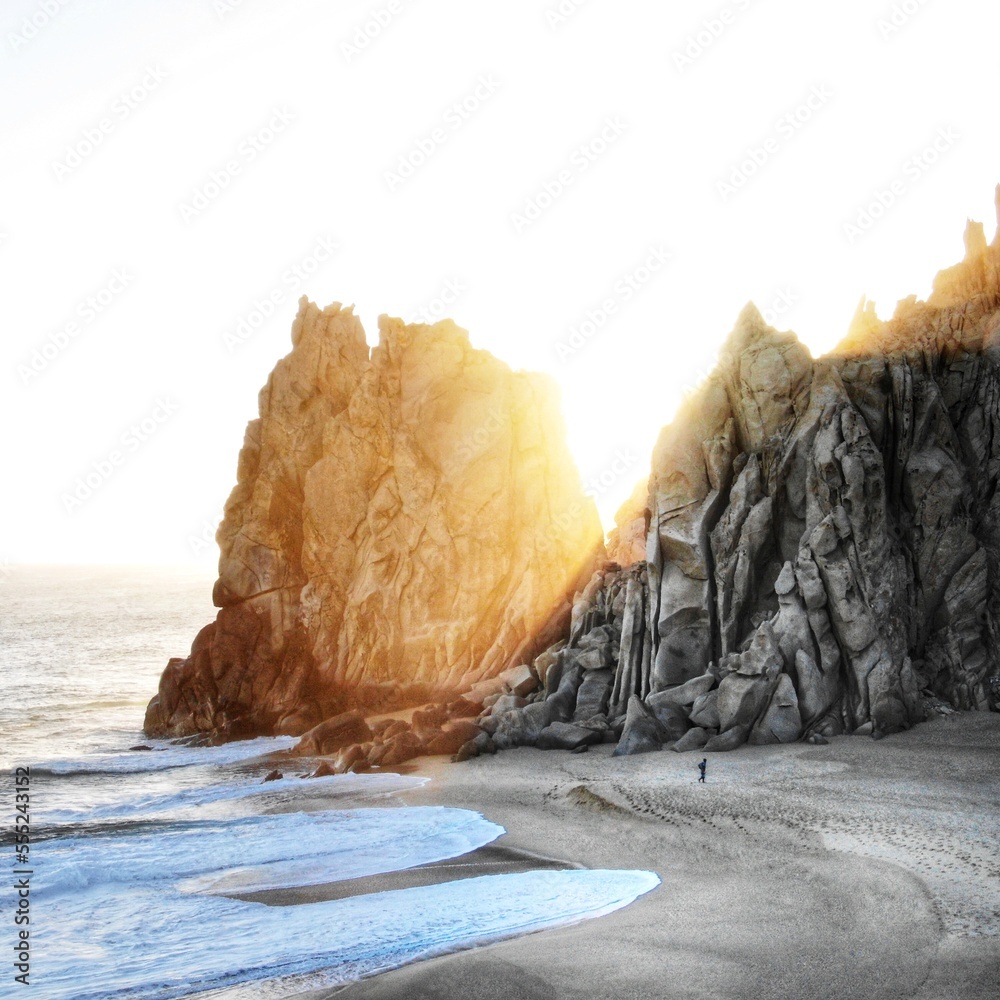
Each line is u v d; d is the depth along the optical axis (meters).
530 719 63.38
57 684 107.31
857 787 45.41
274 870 39.91
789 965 27.02
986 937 27.69
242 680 81.31
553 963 27.92
